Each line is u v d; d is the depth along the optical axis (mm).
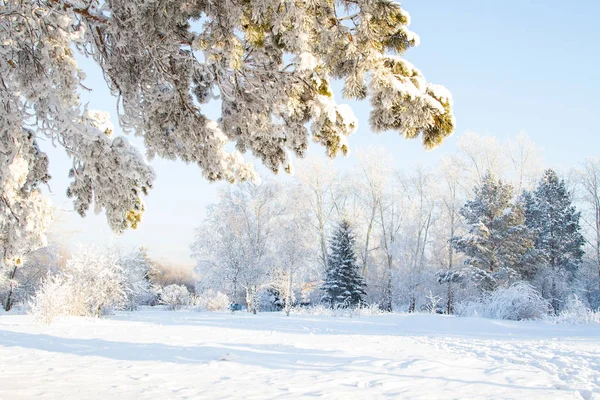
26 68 3533
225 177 4465
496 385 5141
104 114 4465
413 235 34781
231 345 9086
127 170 3684
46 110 3770
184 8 3428
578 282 34375
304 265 30422
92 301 19094
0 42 3424
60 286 17266
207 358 7145
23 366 6199
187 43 3793
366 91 3537
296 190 34344
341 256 35281
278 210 30625
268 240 30297
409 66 3262
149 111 4340
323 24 3361
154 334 11375
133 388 4715
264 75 3861
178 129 4348
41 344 8828
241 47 3338
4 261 3861
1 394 4277
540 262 32219
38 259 26828
